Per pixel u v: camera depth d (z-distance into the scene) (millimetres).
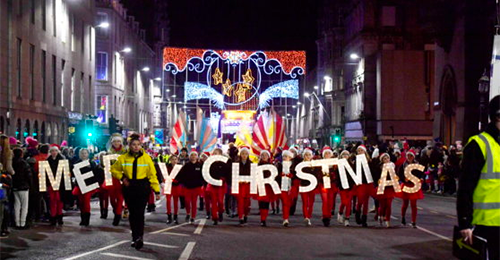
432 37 44500
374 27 62781
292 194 17516
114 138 16750
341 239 14125
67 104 45500
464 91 41000
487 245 5551
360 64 65375
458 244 5656
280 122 25312
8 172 13992
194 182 17359
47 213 17641
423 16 44094
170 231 15414
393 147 29781
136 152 12031
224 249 12359
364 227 16750
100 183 17750
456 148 30453
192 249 12258
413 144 58844
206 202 18906
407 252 12180
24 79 35656
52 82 41750
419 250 12445
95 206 23203
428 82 59156
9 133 32781
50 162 16359
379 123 59469
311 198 17438
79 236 14172
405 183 16672
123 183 11969
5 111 32219
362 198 16891
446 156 31375
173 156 18203
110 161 16438
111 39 61938
